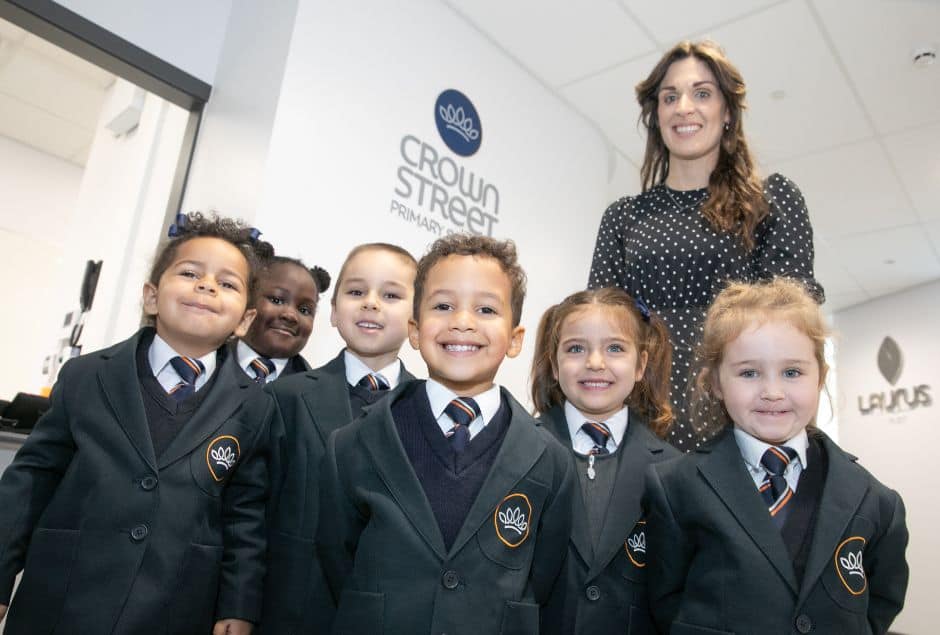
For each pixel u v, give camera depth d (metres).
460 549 1.00
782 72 3.44
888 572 1.13
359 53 2.70
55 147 6.16
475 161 3.20
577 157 3.90
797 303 1.30
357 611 0.99
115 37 2.65
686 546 1.19
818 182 4.53
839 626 1.03
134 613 1.12
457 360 1.16
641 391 1.64
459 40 3.19
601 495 1.36
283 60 2.45
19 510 1.20
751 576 1.07
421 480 1.07
